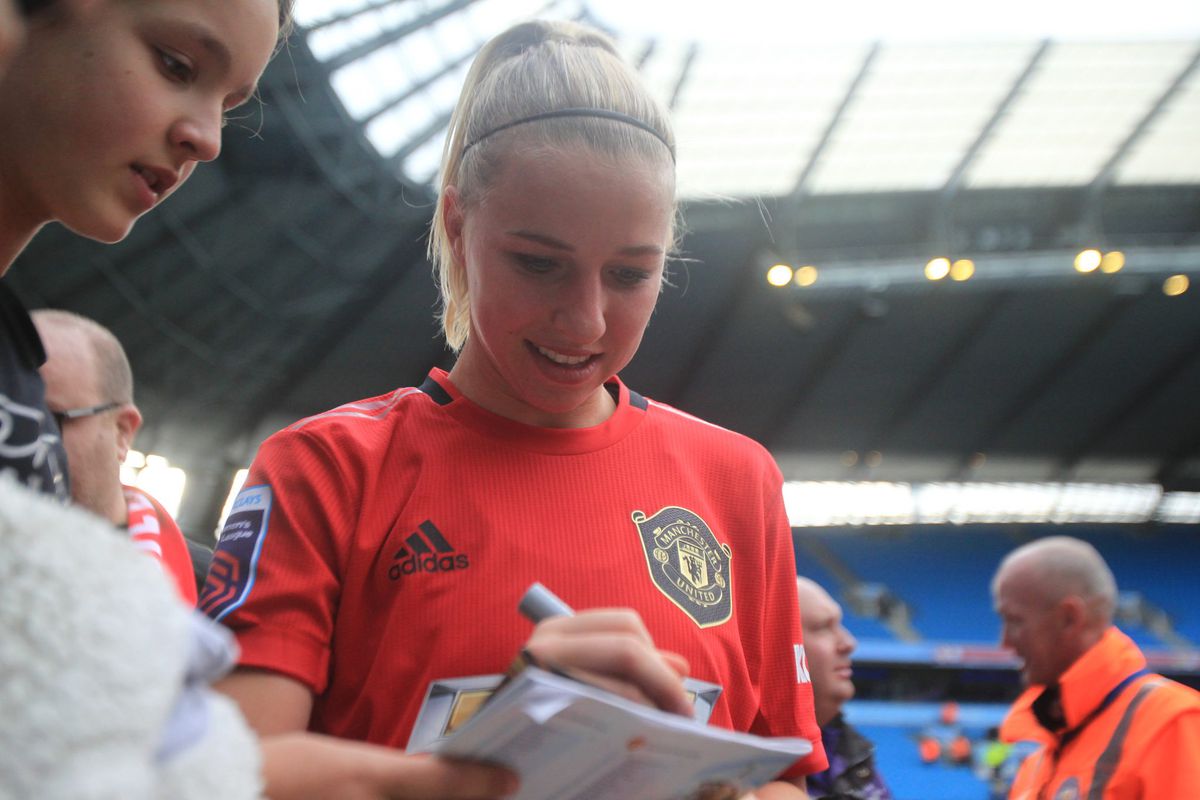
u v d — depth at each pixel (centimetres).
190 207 1344
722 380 1895
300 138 1317
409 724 108
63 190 88
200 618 55
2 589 42
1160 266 1689
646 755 83
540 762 81
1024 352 1892
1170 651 1802
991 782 1485
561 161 110
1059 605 307
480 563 114
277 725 105
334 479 117
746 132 1571
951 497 2106
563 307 113
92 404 175
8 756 40
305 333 1603
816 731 133
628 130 113
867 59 1466
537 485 121
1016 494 2123
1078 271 1684
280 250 1469
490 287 115
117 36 85
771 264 1669
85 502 175
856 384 1922
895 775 1511
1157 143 1652
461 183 123
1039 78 1521
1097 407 2006
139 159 88
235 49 90
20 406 85
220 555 114
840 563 1992
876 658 1672
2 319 86
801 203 1700
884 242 1761
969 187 1719
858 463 2059
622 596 117
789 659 133
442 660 110
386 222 1483
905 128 1592
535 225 111
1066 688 274
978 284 1695
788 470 2056
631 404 133
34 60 84
